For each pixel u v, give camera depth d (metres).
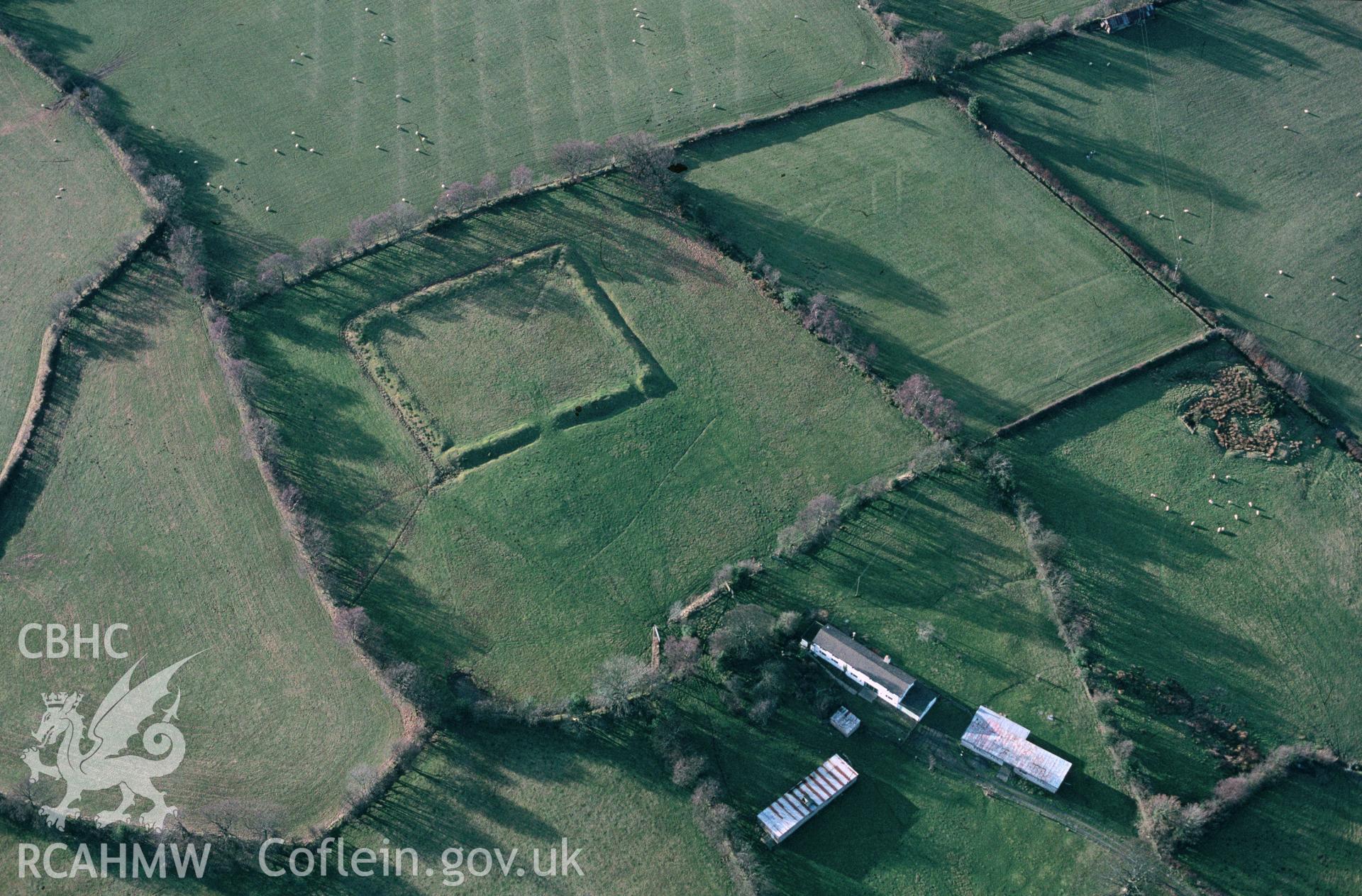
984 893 104.56
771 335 141.88
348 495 129.88
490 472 131.38
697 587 122.75
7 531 127.88
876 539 125.19
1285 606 120.75
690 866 106.31
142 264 150.00
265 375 139.00
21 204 157.75
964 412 135.12
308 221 156.00
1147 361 138.75
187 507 129.00
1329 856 106.06
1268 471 130.38
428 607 122.12
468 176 160.50
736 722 113.88
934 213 154.38
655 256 149.75
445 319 144.38
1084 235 151.62
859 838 107.38
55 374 140.12
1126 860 104.94
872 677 113.12
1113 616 119.94
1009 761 109.88
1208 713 113.88
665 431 134.50
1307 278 147.38
